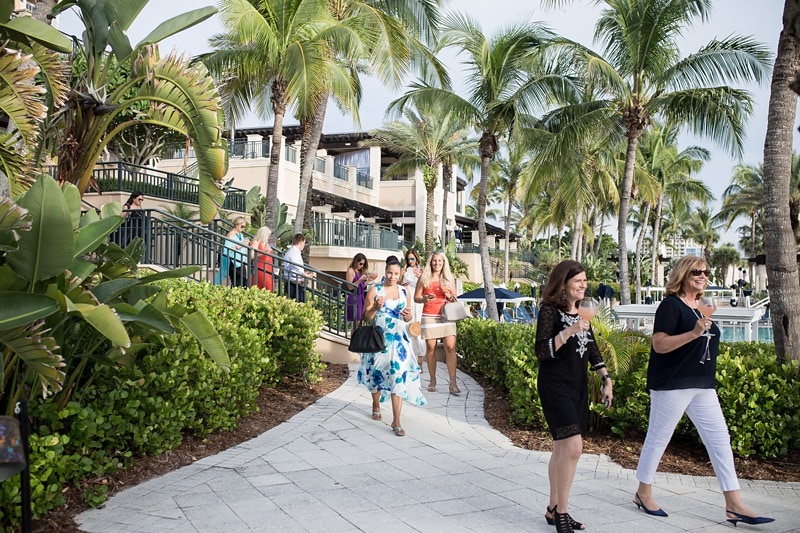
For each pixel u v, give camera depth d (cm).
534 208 5575
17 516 366
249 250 1018
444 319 872
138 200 1134
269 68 1731
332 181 3472
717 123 1794
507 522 418
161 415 509
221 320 686
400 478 507
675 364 434
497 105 1705
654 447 438
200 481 484
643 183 3341
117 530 387
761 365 611
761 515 436
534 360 684
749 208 5638
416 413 748
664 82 1789
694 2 1625
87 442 441
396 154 4538
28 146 536
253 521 407
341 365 1025
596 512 438
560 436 395
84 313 369
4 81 489
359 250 2900
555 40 1694
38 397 446
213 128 648
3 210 356
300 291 1121
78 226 455
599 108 1891
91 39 661
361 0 1791
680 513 440
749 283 6412
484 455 582
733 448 570
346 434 641
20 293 359
